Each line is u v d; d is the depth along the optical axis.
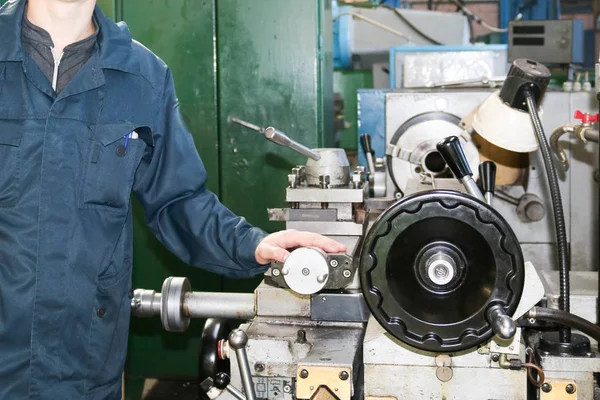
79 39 1.40
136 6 2.80
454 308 1.28
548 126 2.63
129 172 1.40
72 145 1.34
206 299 1.91
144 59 1.46
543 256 2.66
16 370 1.33
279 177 2.82
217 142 2.84
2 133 1.32
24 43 1.37
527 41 3.40
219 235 1.47
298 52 2.75
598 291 1.74
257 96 2.79
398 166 2.52
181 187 1.48
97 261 1.37
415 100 2.63
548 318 1.48
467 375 1.48
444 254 1.29
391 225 1.24
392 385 1.50
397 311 1.27
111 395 1.45
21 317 1.32
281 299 1.75
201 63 2.80
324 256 1.34
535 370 1.52
